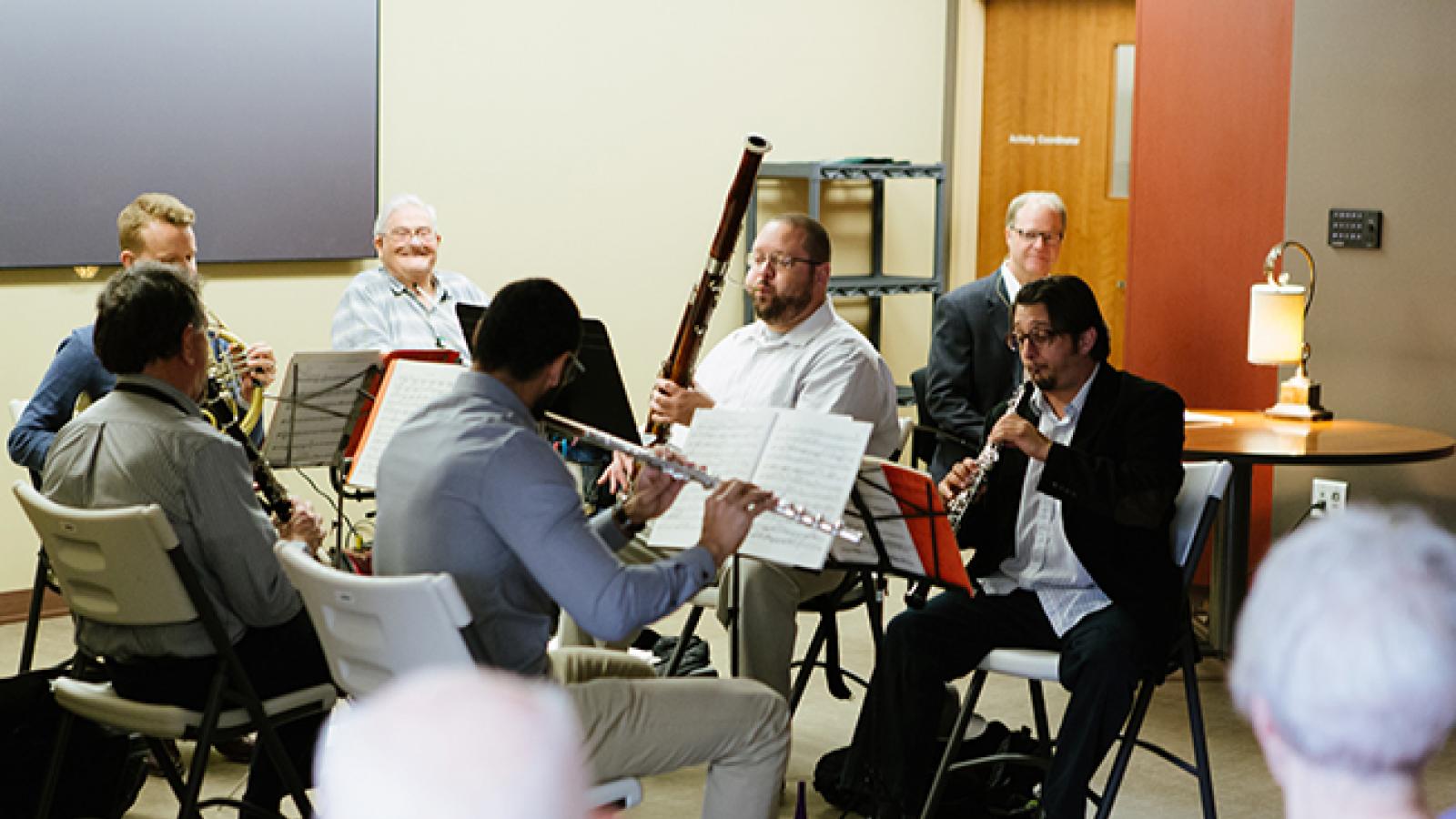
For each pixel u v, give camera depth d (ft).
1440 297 14.51
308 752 9.63
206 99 16.56
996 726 11.66
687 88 20.58
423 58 18.21
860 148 22.50
